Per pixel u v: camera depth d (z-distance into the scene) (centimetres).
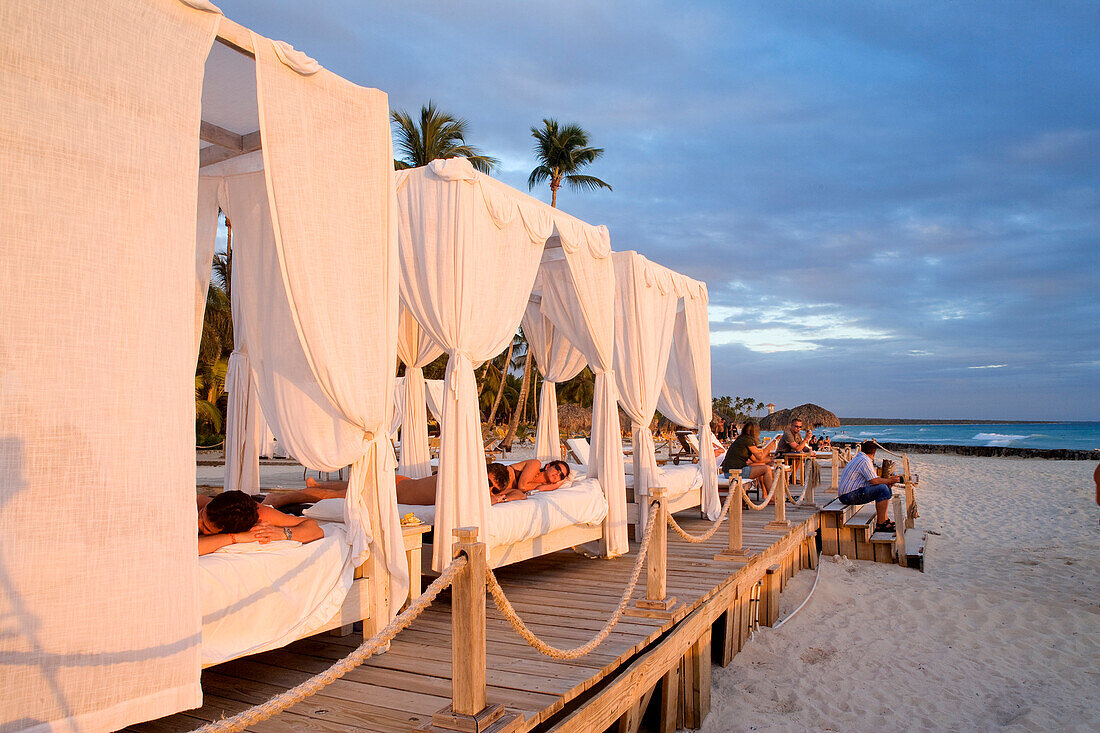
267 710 202
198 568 270
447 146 2183
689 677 483
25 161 232
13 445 225
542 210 566
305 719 301
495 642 407
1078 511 1326
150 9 266
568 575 586
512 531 517
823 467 1694
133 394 253
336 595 356
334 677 218
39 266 234
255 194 408
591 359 670
